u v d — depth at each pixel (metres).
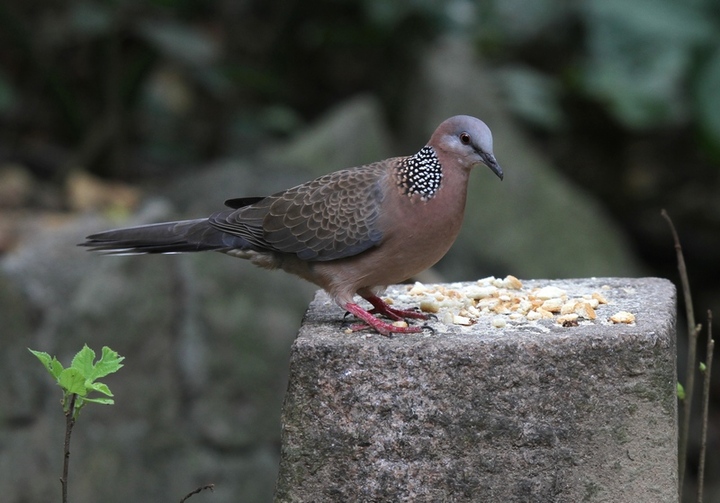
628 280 7.55
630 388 5.88
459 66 17.38
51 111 18.08
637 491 5.91
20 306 11.09
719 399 16.98
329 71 19.08
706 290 19.14
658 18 16.91
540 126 18.88
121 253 7.61
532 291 7.29
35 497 10.94
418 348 5.98
